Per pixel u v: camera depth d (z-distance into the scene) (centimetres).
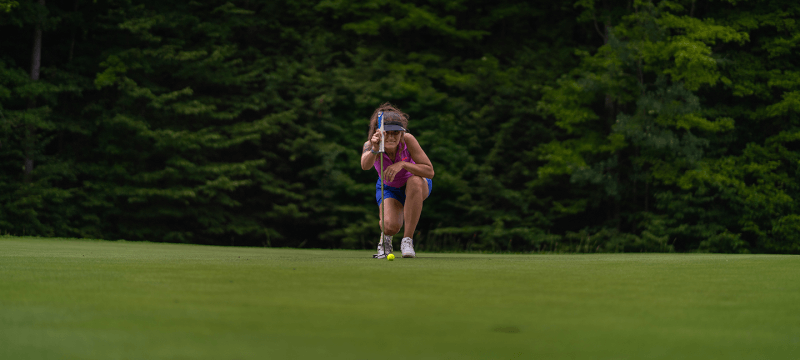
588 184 6662
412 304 649
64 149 6494
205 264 1339
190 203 6556
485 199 6800
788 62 6444
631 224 6688
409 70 7338
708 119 6338
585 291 805
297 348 411
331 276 1005
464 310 609
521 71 7356
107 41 6575
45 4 6203
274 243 7144
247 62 7144
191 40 7000
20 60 6481
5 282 859
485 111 7081
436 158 6925
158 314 560
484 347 428
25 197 5597
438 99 7069
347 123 7069
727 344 461
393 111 1919
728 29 5991
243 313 571
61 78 6178
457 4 7494
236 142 6353
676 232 6050
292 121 6812
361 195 6894
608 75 5984
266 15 7381
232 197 6975
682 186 5850
